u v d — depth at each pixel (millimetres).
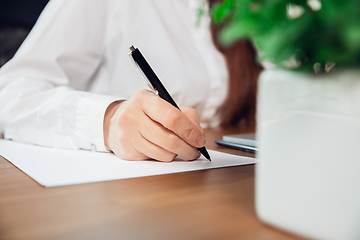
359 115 165
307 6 156
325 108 177
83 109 542
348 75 167
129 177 353
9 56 1138
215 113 1117
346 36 147
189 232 206
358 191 168
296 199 193
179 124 413
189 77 1067
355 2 144
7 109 666
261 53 179
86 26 916
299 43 164
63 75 849
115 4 1002
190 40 1150
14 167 404
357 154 167
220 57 1124
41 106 623
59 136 571
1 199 273
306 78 182
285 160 197
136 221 225
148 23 1048
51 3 947
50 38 855
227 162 442
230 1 176
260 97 208
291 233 199
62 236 198
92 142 523
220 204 262
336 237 177
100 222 222
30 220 225
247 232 206
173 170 389
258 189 216
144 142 435
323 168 180
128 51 1003
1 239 192
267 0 159
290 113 192
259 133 213
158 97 446
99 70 1012
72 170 382
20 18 1145
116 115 483
